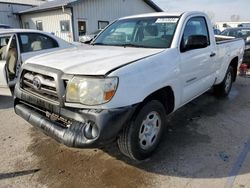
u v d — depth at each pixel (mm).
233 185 2826
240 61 6375
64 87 2756
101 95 2602
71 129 2707
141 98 2859
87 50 3719
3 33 5453
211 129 4223
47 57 3381
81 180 2945
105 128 2590
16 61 5324
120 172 3088
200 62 4133
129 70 2797
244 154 3443
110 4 20484
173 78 3408
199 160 3309
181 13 4059
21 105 3416
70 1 18172
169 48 3539
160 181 2914
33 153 3502
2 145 3721
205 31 4457
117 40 4266
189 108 5207
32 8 21703
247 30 11430
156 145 3391
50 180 2949
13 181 2930
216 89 5809
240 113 4957
